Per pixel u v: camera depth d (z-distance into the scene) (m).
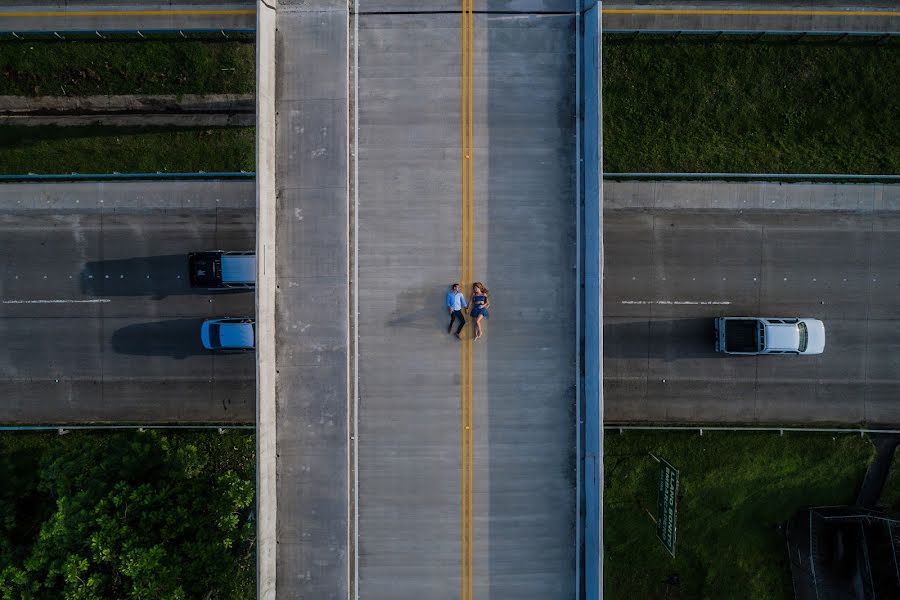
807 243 25.61
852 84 25.45
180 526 20.02
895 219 25.56
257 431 18.92
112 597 19.95
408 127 20.47
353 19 20.48
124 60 25.84
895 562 23.59
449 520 20.17
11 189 26.25
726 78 25.52
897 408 25.41
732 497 25.12
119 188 26.11
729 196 25.52
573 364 20.45
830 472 25.19
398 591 20.06
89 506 20.44
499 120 20.48
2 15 25.80
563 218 20.55
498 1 20.50
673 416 25.39
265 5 19.45
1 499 23.72
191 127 26.22
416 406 20.39
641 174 25.23
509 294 20.52
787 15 25.41
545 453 20.28
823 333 24.53
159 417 25.81
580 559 19.80
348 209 20.25
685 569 25.02
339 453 19.98
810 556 24.39
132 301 26.08
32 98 26.11
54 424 25.83
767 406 25.42
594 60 19.36
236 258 24.19
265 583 18.97
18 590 20.59
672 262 25.56
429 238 20.48
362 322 20.52
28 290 26.14
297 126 20.22
